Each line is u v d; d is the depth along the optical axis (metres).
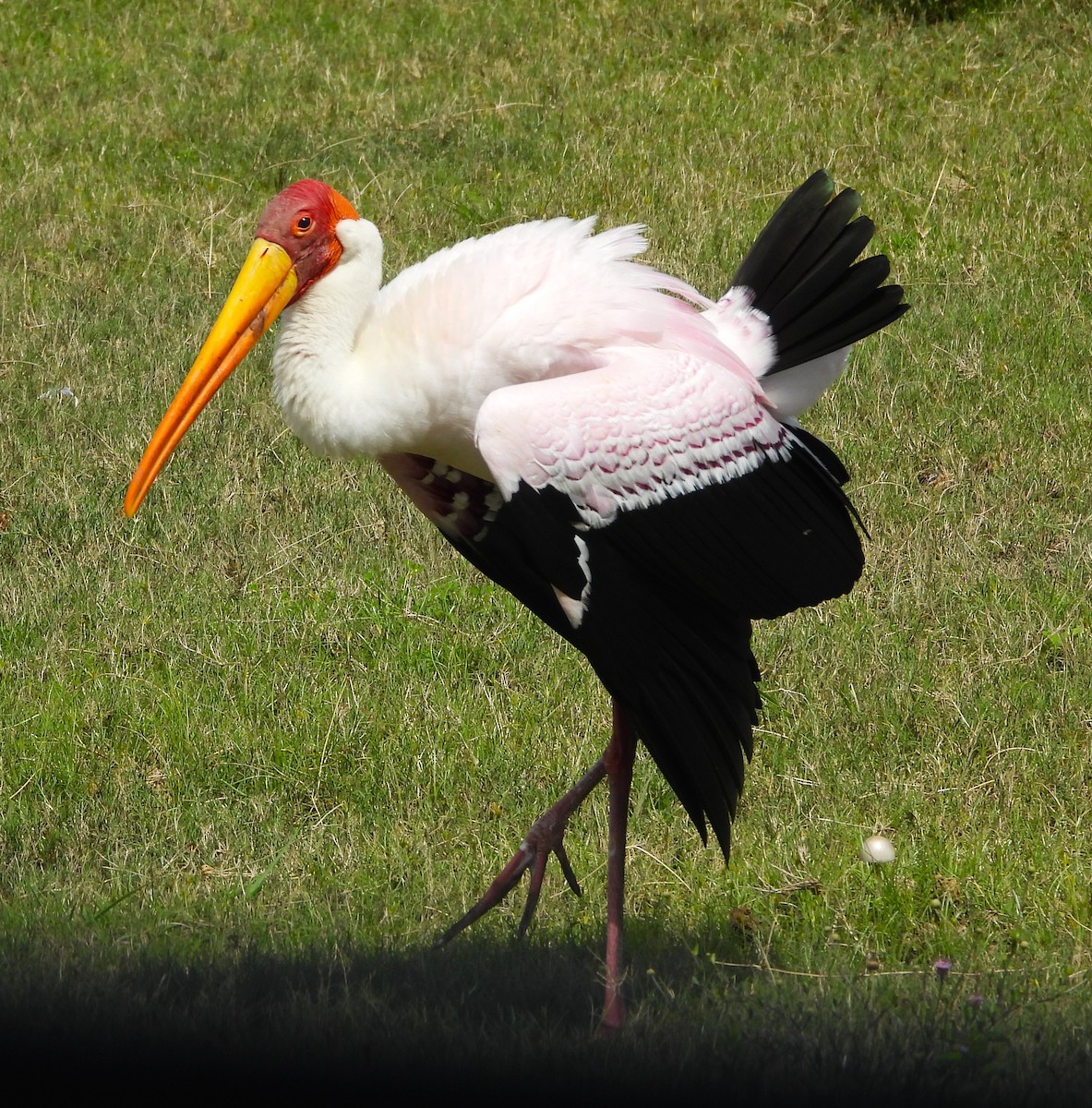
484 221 16.33
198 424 12.55
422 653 9.84
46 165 18.00
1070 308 13.95
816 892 7.76
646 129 18.41
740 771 7.16
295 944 7.36
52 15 22.50
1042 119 18.02
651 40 21.09
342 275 7.45
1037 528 10.81
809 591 7.54
